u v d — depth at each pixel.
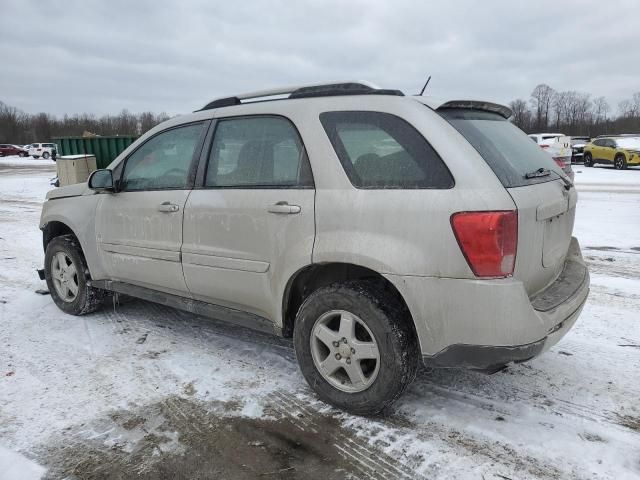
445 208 2.63
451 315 2.65
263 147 3.39
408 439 2.85
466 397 3.28
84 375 3.63
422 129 2.81
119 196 4.25
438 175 2.72
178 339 4.27
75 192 4.77
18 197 16.55
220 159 3.62
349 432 2.92
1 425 3.01
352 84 3.23
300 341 3.22
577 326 4.47
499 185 2.63
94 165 13.88
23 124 102.44
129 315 4.87
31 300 5.38
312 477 2.56
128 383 3.51
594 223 9.67
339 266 3.17
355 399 3.02
